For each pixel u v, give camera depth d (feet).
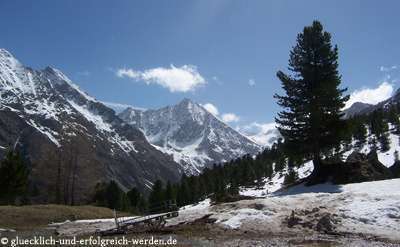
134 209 358.23
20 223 144.56
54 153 322.96
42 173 321.52
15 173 236.02
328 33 183.93
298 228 101.30
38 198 395.75
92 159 362.74
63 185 322.55
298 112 180.55
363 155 201.57
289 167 503.61
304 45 184.55
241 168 528.63
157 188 410.72
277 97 187.83
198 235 96.27
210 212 119.75
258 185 476.13
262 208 115.65
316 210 109.60
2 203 265.13
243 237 92.02
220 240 87.92
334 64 182.09
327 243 81.71
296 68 186.60
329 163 180.34
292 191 168.45
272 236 92.89
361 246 77.77
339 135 177.88
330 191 143.33
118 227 109.81
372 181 150.71
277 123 186.60
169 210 134.41
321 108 176.76
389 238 87.71
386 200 109.19
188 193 447.42
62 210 171.22
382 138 521.24
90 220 145.79
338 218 103.65
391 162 444.96
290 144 184.75
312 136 178.50
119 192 362.94
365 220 100.99
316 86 180.04
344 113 180.75
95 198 359.25
